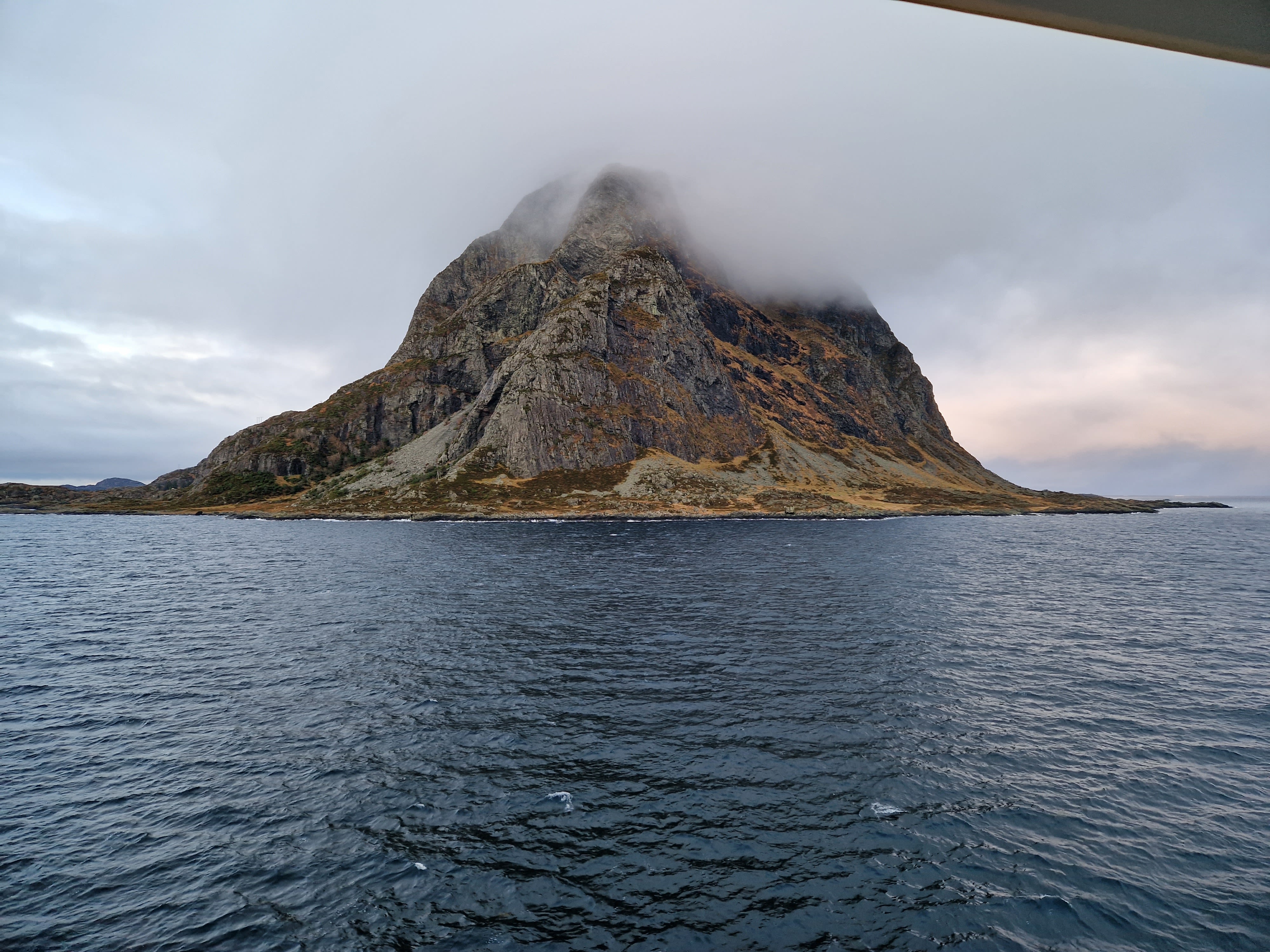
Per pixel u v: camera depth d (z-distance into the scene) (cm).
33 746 2088
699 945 1227
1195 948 1215
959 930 1268
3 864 1474
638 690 2611
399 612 4197
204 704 2467
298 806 1728
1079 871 1445
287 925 1289
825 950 1214
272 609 4344
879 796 1770
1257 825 1620
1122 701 2478
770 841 1566
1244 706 2423
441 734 2180
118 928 1278
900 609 4288
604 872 1447
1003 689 2616
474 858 1501
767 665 2958
